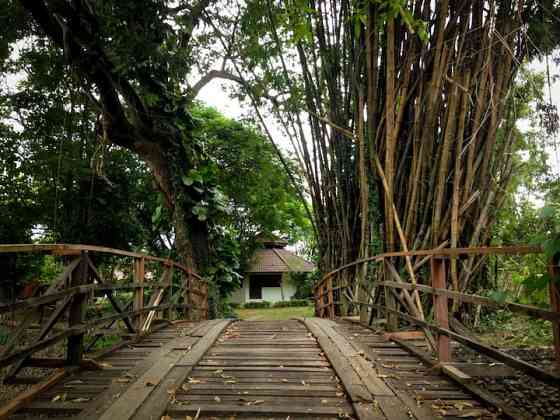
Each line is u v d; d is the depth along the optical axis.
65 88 7.31
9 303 2.01
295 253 21.27
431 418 1.99
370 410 2.09
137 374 2.69
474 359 3.19
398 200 4.91
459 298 2.56
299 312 16.08
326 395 2.38
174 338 3.91
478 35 4.29
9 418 2.05
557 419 2.01
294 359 3.20
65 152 8.30
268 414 2.12
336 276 6.48
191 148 7.76
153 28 4.79
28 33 6.60
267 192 13.68
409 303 3.55
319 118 5.80
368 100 4.86
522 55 4.43
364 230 5.17
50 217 9.09
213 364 3.05
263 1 5.94
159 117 7.12
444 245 4.39
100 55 5.58
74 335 2.78
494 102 4.36
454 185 4.31
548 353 3.34
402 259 4.66
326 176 6.55
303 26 3.61
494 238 5.31
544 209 1.77
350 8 4.62
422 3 4.46
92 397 2.31
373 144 4.96
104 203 9.32
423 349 3.38
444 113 4.58
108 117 6.89
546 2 4.05
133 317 3.98
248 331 4.63
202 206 7.73
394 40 4.67
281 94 6.98
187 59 5.60
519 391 2.43
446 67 4.15
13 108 7.96
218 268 8.16
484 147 4.53
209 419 2.07
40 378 2.57
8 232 8.70
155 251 11.23
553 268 1.76
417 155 4.59
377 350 3.40
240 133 12.23
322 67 6.13
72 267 2.73
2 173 8.62
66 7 5.01
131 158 10.41
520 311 2.00
